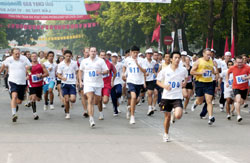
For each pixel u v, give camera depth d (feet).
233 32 137.90
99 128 62.03
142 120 72.13
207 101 67.00
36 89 74.38
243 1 209.97
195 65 68.59
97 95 66.18
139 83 70.85
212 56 97.09
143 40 310.24
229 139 53.52
